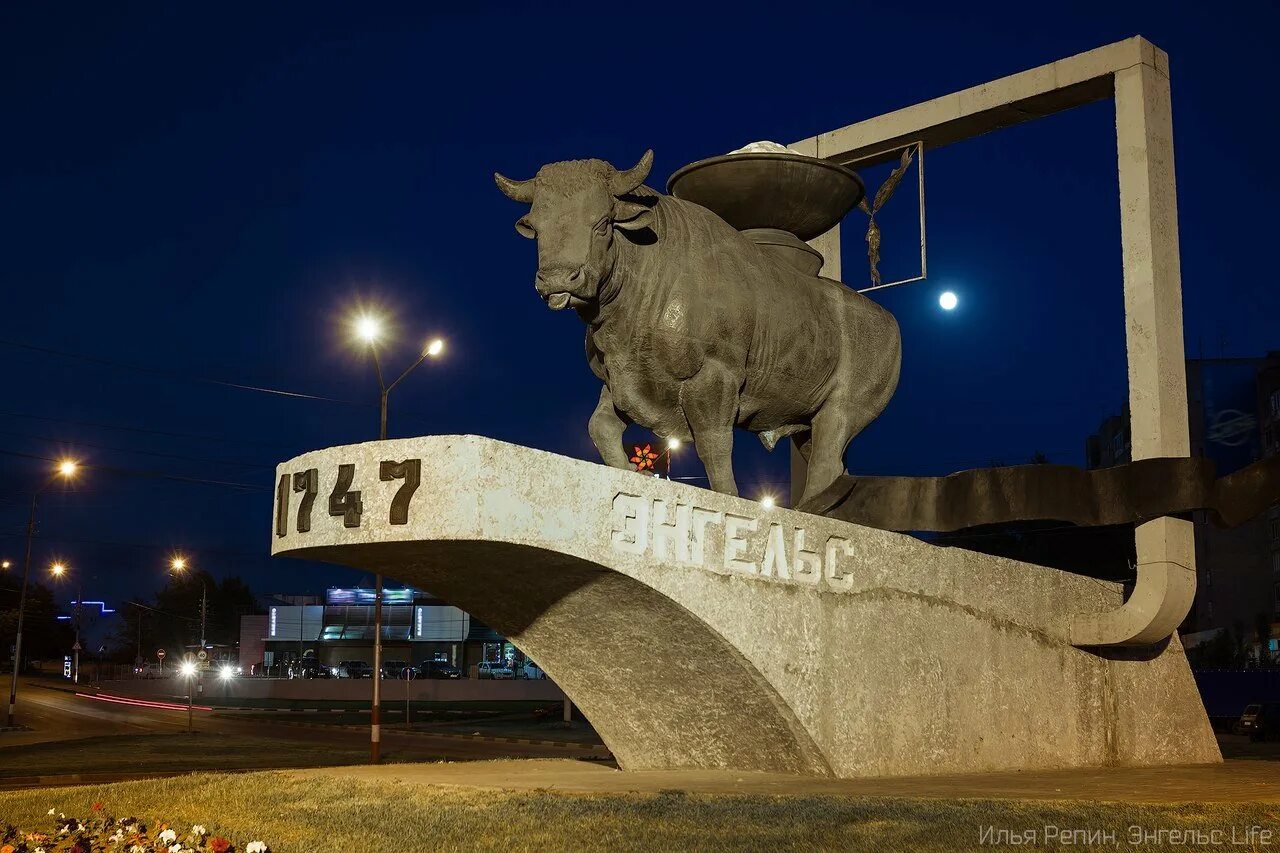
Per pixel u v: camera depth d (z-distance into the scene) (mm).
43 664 82938
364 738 32469
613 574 9141
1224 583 57438
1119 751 12859
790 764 10477
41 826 9008
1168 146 13094
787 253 12352
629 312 10414
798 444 13523
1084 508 12055
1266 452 55188
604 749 27297
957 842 6891
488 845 7199
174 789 10062
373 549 8984
